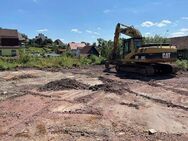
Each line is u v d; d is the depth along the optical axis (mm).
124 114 9180
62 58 32688
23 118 8750
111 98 11594
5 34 52594
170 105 10438
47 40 103125
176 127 7895
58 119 8609
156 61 18609
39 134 7297
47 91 13469
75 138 6977
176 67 19938
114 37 22953
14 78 18797
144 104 10586
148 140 6848
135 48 20094
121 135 7203
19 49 51938
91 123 8195
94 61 34000
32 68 27172
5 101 11258
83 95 12367
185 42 40781
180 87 14359
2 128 7809
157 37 37250
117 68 22766
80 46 77875
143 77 18578
